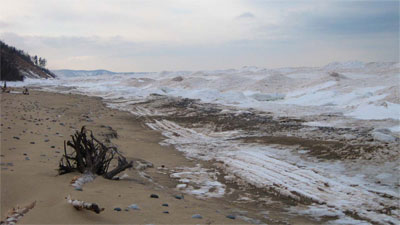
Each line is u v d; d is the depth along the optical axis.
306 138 17.59
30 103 31.66
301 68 139.75
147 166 12.42
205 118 27.12
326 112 28.36
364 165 12.16
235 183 10.77
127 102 40.44
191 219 6.21
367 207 8.50
